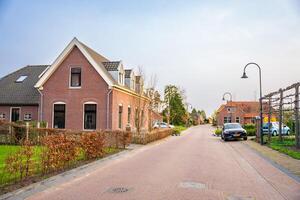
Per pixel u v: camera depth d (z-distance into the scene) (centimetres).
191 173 1088
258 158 1530
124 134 2003
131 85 3400
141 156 1593
